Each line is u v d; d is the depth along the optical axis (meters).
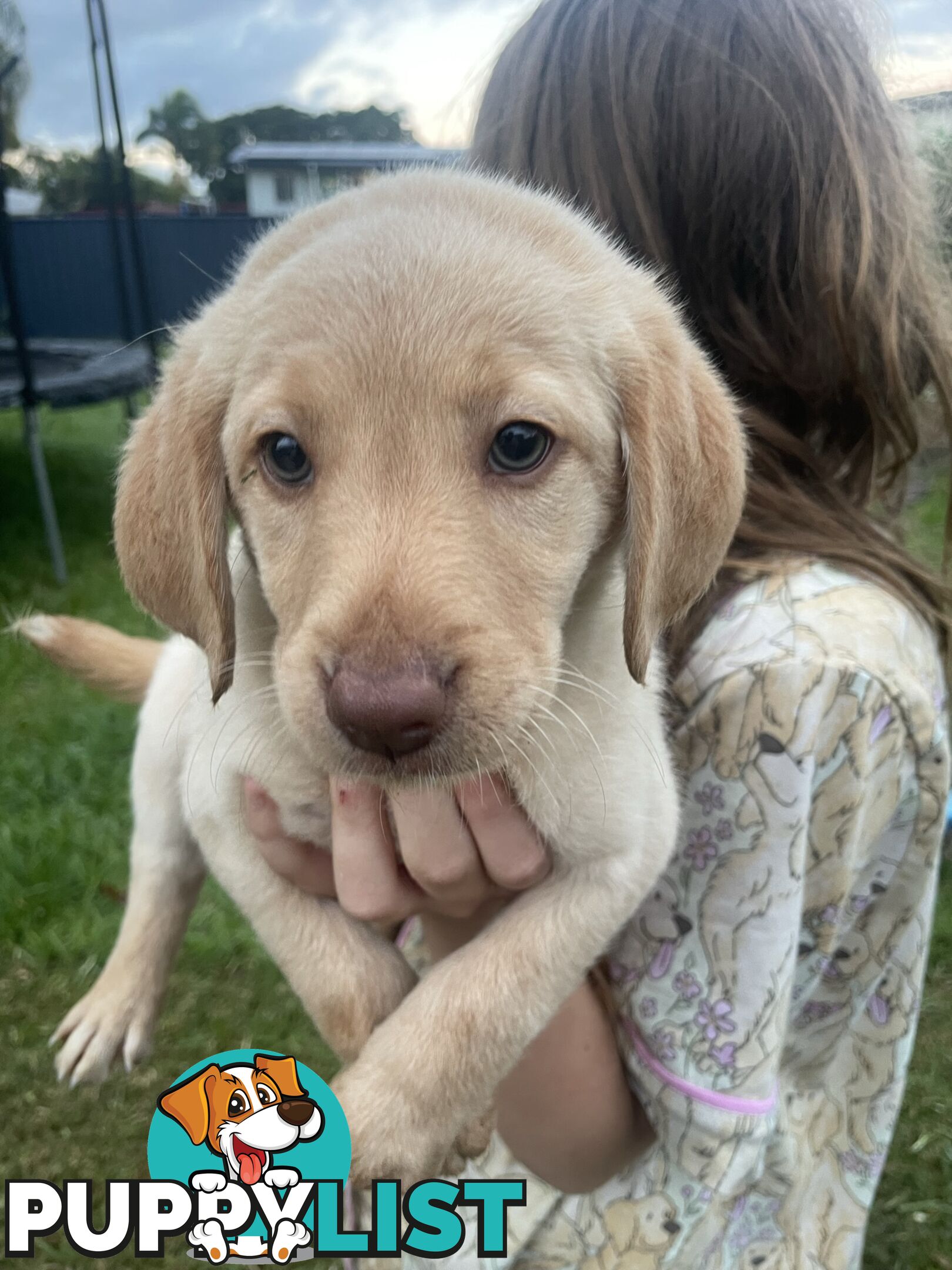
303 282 0.19
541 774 0.21
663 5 0.23
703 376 0.22
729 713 0.21
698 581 0.22
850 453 0.25
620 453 0.21
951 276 0.27
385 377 0.18
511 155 0.25
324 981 0.22
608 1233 0.23
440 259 0.19
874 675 0.21
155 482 0.23
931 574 0.25
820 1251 0.25
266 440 0.19
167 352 0.23
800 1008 0.23
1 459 1.32
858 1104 0.26
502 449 0.19
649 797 0.21
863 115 0.23
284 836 0.22
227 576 0.22
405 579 0.17
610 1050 0.23
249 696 0.22
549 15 0.25
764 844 0.21
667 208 0.24
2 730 0.66
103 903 0.52
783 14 0.23
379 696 0.17
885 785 0.22
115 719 0.68
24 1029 0.45
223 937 0.50
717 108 0.23
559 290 0.20
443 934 0.24
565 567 0.20
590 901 0.21
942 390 0.25
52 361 1.29
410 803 0.21
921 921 0.24
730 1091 0.21
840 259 0.23
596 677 0.22
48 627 0.36
